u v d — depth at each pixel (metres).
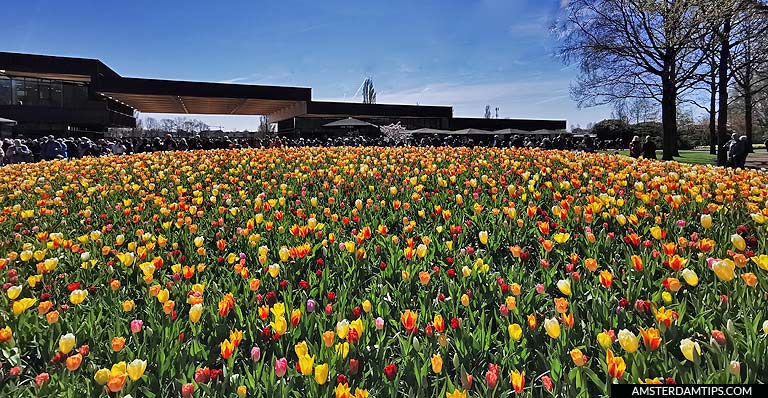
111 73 43.34
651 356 2.14
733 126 56.75
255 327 2.72
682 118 53.38
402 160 9.96
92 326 2.77
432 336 2.54
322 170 8.30
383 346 2.51
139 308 3.23
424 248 3.52
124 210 5.86
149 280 3.33
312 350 2.38
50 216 5.89
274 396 2.00
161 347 2.38
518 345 2.48
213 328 2.79
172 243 4.49
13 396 2.18
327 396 1.98
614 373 1.92
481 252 4.04
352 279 3.52
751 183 6.20
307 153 11.64
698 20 14.64
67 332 2.76
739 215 4.65
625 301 2.68
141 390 2.14
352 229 4.93
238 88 38.97
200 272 3.79
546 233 4.11
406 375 2.29
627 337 2.03
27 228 5.47
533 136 48.19
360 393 1.84
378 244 4.22
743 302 2.63
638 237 3.67
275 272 3.27
